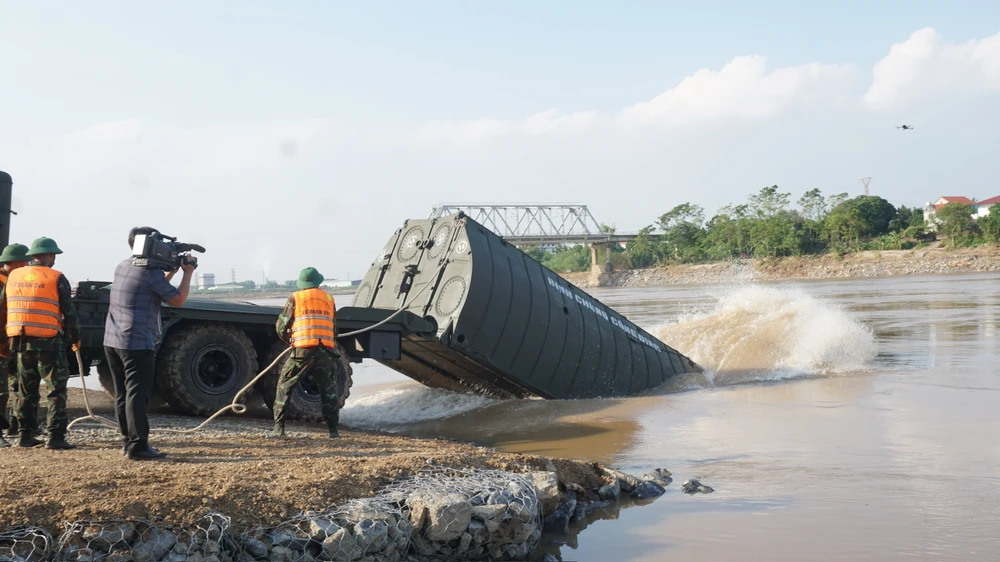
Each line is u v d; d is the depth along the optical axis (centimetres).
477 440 1095
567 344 1451
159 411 1131
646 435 1077
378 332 1220
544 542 654
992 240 10406
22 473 610
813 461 880
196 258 759
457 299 1295
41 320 747
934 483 772
